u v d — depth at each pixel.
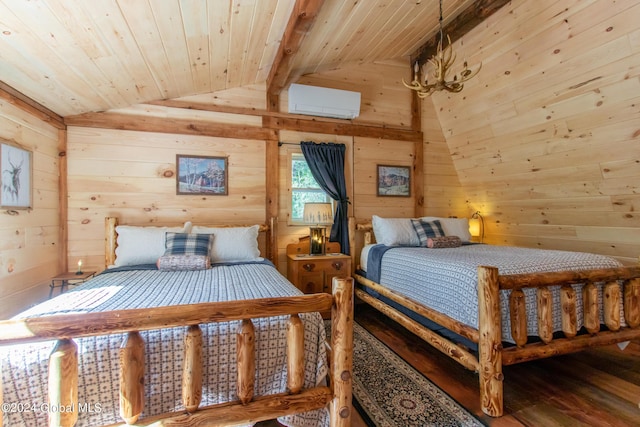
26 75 2.00
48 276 2.60
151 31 1.87
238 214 3.27
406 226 3.41
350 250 3.54
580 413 1.65
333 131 3.63
